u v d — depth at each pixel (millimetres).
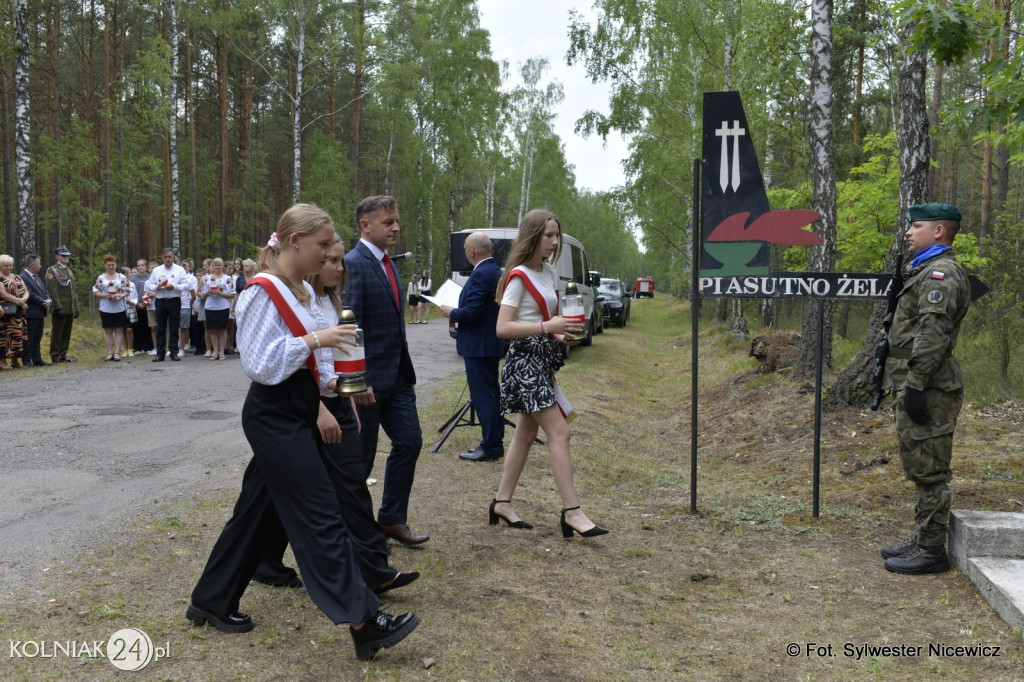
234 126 40125
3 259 12148
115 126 28344
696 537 4898
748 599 3914
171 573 3830
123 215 29141
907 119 7613
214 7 28109
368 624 2988
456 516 5105
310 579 2916
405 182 35969
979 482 5398
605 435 8375
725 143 5207
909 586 4020
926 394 4062
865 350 7578
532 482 6129
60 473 5801
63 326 13383
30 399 9164
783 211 5156
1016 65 5156
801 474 6320
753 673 3129
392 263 4379
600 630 3482
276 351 2846
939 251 4082
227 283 14000
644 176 22344
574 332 4473
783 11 14039
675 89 21609
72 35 32750
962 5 5082
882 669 3150
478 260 6602
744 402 9461
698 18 20172
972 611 3664
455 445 7184
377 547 3674
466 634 3359
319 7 27969
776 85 14805
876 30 16984
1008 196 34062
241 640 3178
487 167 40875
